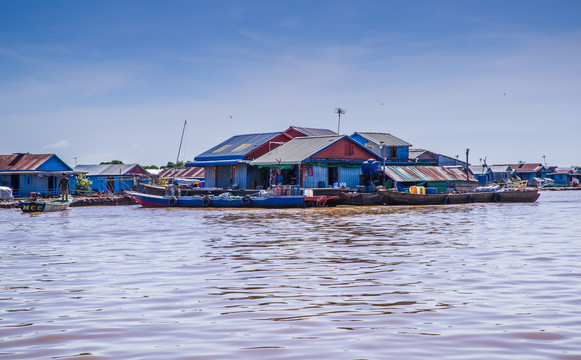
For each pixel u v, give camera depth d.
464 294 11.02
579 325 8.68
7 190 57.66
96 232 25.62
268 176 59.66
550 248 18.22
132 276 13.39
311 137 60.34
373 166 55.22
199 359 7.25
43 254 17.73
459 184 61.72
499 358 7.19
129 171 86.88
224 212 41.62
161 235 23.69
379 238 21.72
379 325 8.80
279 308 9.98
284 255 16.86
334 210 43.19
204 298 10.86
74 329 8.73
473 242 20.12
